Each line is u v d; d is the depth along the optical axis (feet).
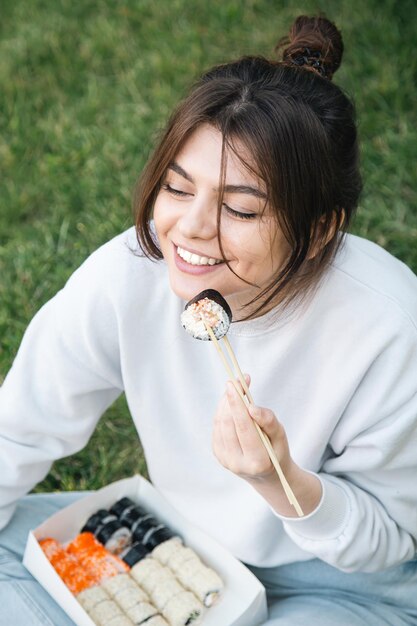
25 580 6.59
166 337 6.13
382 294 5.62
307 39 5.55
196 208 4.95
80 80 13.26
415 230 10.38
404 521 6.28
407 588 6.71
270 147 4.78
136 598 6.48
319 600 6.63
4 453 6.74
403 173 10.99
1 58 13.62
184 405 6.38
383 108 11.84
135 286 6.00
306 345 5.82
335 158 5.11
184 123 4.89
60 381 6.51
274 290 5.34
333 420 6.03
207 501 6.87
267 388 6.04
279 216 4.93
